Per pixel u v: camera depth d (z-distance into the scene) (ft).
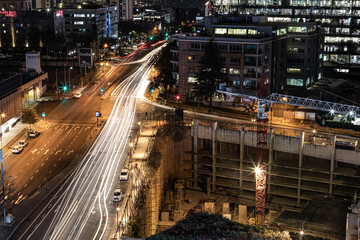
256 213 467.11
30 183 432.66
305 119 591.78
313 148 485.15
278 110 601.62
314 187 498.69
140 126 580.30
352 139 503.20
